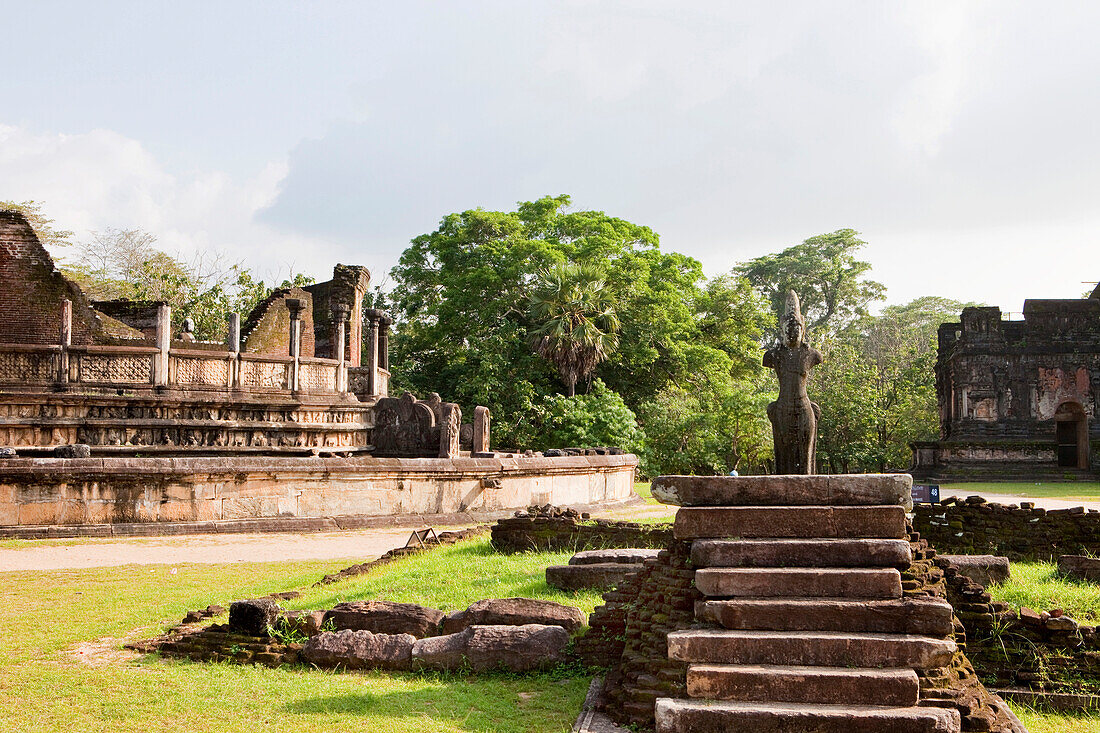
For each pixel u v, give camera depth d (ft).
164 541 54.08
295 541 55.16
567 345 138.51
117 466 56.44
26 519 54.90
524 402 137.08
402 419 82.99
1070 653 22.25
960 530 38.17
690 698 18.34
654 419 134.31
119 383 68.74
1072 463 146.41
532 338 145.07
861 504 21.49
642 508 82.84
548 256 150.51
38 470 54.90
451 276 157.99
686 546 21.98
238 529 58.65
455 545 44.60
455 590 31.91
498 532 42.27
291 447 75.72
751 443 131.54
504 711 20.57
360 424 82.79
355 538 57.11
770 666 18.62
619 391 156.87
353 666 24.29
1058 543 37.09
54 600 34.86
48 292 80.43
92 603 34.12
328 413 80.28
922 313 222.48
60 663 25.41
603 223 160.04
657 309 152.76
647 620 21.42
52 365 67.36
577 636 23.86
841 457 142.61
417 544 44.16
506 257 152.97
